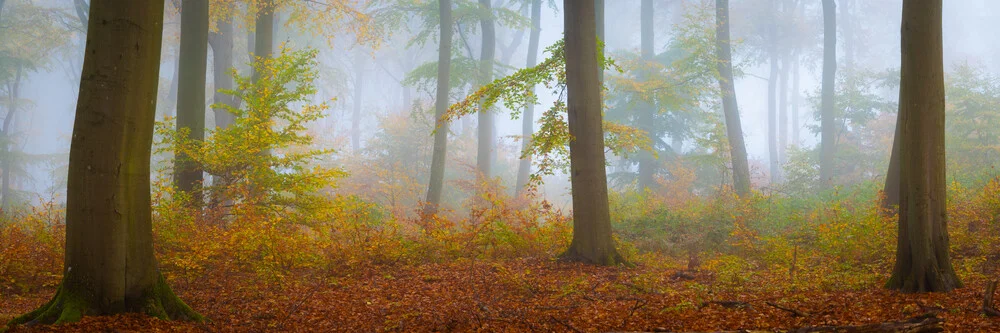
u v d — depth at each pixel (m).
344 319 7.90
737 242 15.10
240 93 15.19
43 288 9.72
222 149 13.66
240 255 10.65
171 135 13.93
